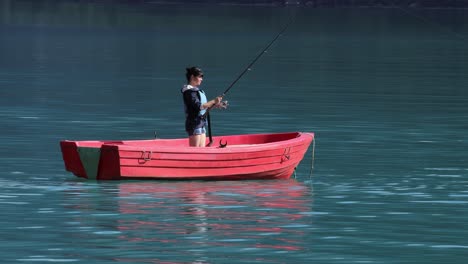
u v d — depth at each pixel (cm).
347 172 5288
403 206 4425
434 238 3841
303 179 5069
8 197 4481
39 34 18950
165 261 3466
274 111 7994
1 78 10638
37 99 8662
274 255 3566
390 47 16950
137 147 4759
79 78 10769
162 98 8888
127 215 4138
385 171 5328
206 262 3462
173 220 4059
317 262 3488
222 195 4578
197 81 5053
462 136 6712
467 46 17488
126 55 14300
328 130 6919
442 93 9644
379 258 3550
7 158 5566
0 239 3744
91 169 4816
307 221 4088
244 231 3894
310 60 13800
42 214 4153
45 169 5222
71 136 6531
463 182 5041
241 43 17275
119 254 3547
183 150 4819
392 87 10181
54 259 3484
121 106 8231
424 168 5434
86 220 4047
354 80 10900
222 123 7294
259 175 4994
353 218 4159
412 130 6975
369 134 6738
